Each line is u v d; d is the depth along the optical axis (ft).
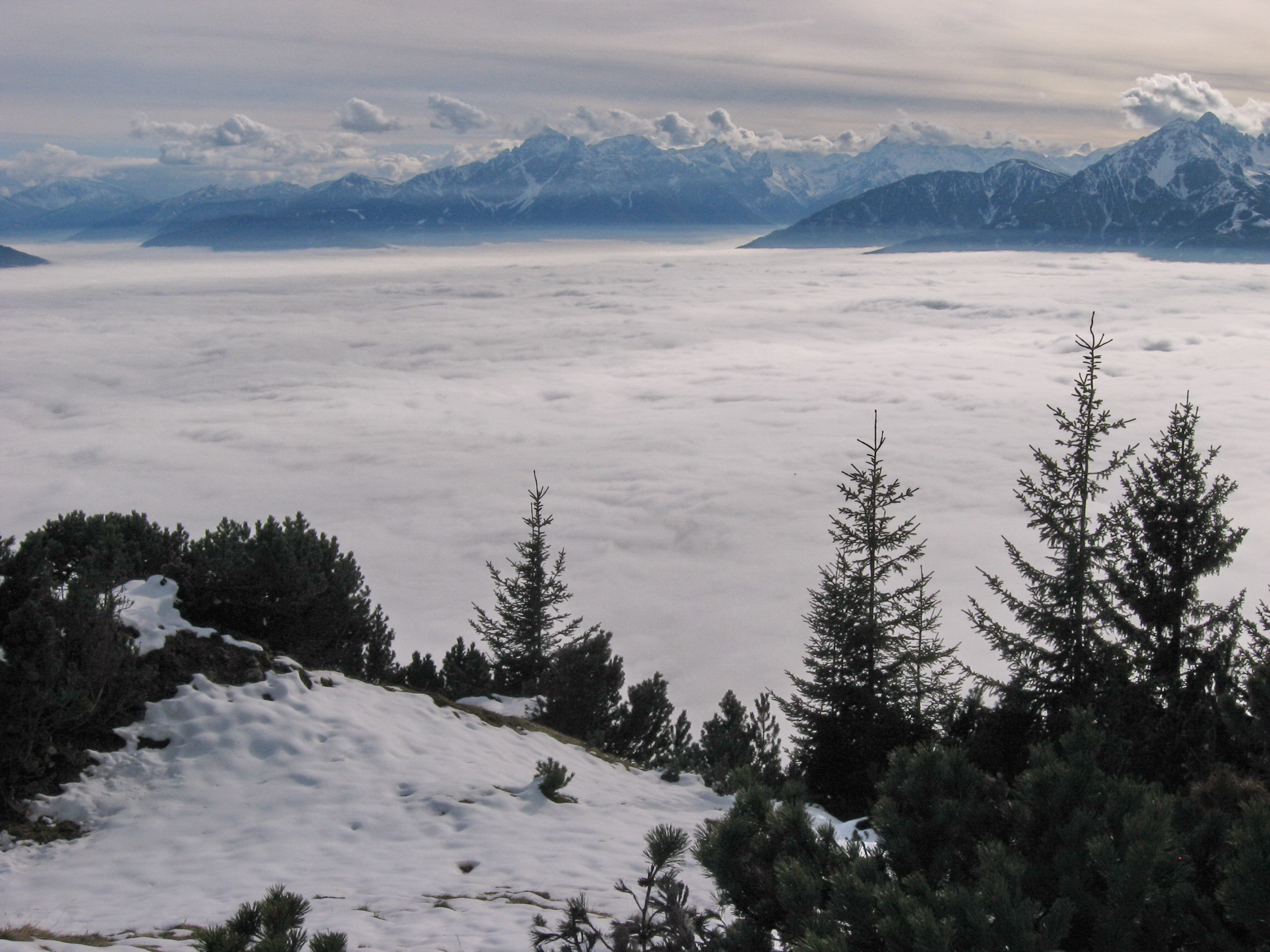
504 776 44.55
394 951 23.89
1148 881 14.28
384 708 50.65
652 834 19.71
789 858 17.04
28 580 39.86
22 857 33.01
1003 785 18.83
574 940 19.66
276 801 38.47
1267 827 14.25
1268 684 26.13
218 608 53.62
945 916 14.29
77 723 39.19
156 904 28.60
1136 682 49.70
